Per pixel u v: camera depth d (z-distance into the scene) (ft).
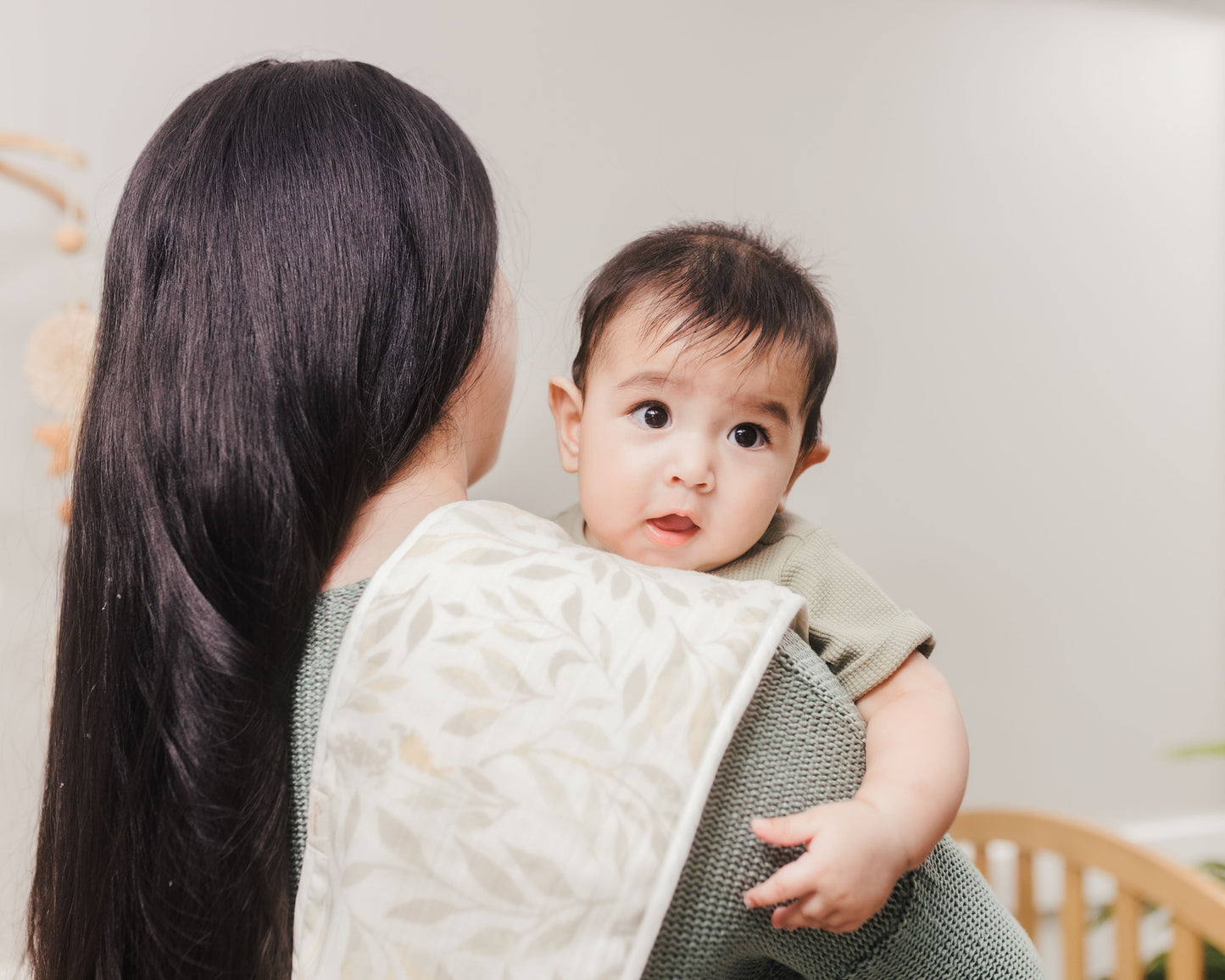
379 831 1.43
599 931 1.37
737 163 6.01
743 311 2.35
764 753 1.55
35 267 5.19
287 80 1.90
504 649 1.47
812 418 2.66
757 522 2.35
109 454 1.73
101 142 5.23
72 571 1.81
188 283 1.70
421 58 5.50
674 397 2.35
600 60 5.76
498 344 2.03
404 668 1.49
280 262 1.67
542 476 5.45
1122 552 6.93
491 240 1.87
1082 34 6.80
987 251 6.56
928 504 6.45
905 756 1.75
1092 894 6.66
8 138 4.80
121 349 1.77
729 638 1.53
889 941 1.62
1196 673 7.12
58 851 1.78
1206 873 5.68
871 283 6.29
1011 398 6.63
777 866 1.51
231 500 1.59
